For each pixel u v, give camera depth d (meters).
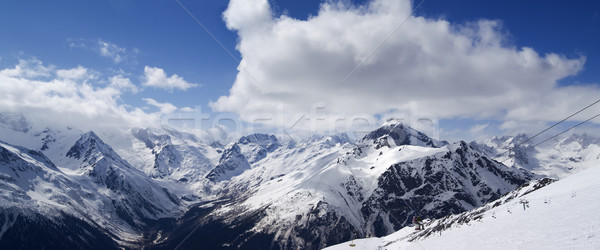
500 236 60.38
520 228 59.84
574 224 50.94
